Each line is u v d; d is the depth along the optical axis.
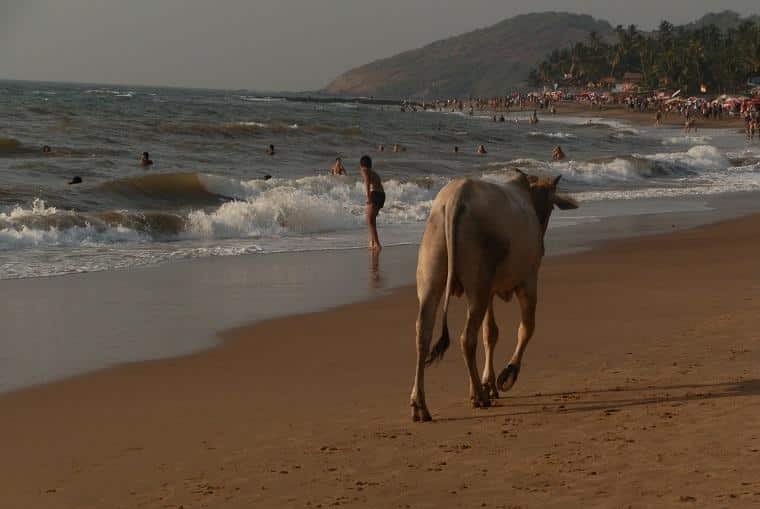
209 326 11.55
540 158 50.03
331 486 5.91
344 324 11.65
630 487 5.55
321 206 23.77
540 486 5.69
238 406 8.02
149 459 6.62
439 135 64.25
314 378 9.00
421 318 7.43
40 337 10.89
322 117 93.25
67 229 19.67
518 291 7.96
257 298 13.51
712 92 171.88
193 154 41.31
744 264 16.05
